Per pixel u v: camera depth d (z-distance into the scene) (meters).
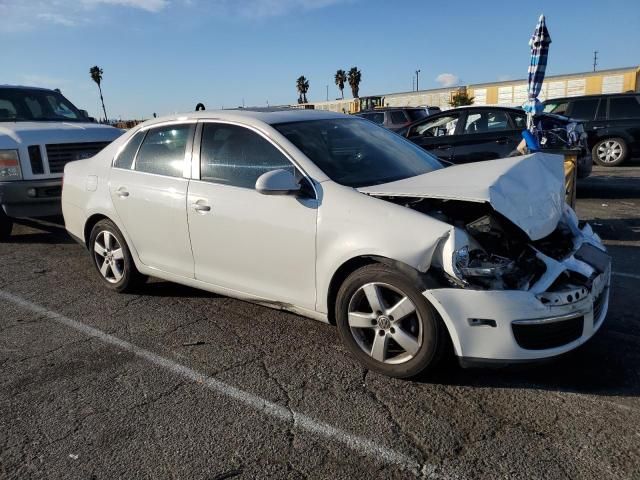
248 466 2.60
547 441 2.69
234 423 2.95
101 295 5.07
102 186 4.89
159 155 4.52
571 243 3.59
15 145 6.71
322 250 3.43
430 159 4.51
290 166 3.71
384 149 4.23
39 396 3.29
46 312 4.68
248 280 3.93
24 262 6.30
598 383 3.21
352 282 3.31
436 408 3.01
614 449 2.61
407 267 3.05
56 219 8.73
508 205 3.08
